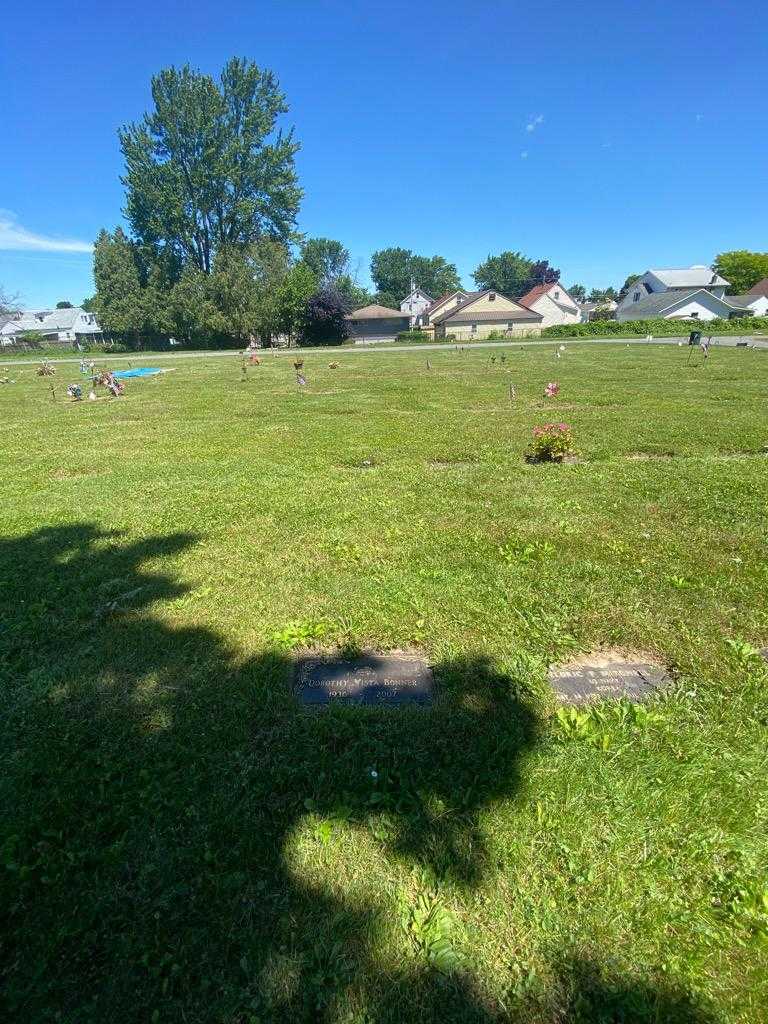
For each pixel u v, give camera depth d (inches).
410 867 72.7
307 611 135.9
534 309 2445.9
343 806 81.1
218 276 1844.2
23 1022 57.4
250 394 622.5
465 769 87.7
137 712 102.3
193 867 73.2
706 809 79.7
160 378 879.7
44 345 2308.1
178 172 1865.2
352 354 1430.9
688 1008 58.0
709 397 503.5
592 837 75.9
